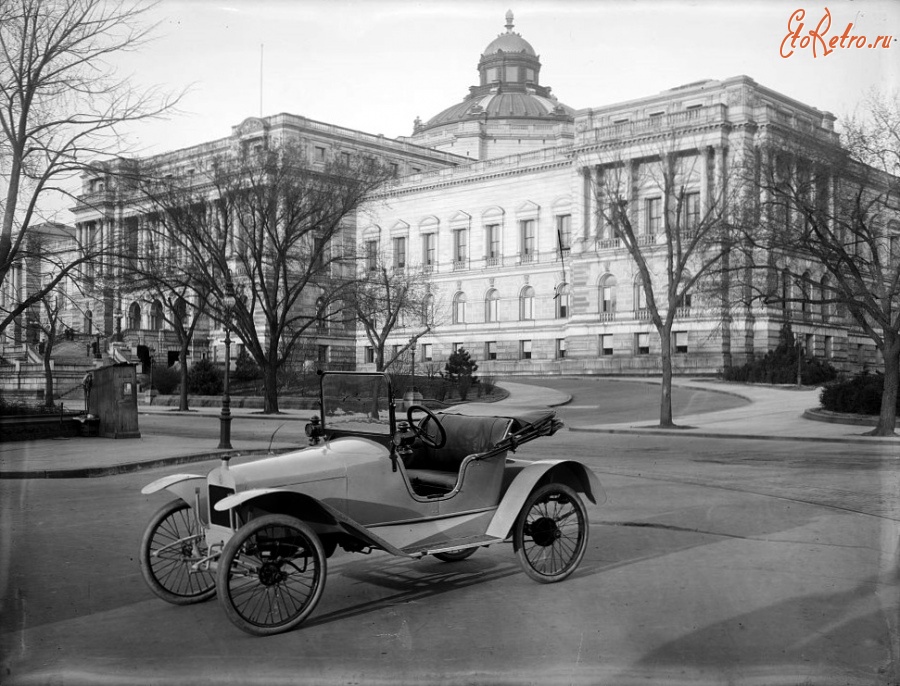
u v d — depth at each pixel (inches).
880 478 642.2
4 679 213.8
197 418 1620.3
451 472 325.1
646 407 1667.1
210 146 1681.8
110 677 215.8
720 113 2566.4
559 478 335.0
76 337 2642.7
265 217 1610.5
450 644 240.5
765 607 276.5
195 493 286.7
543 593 299.6
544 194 3230.8
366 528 278.1
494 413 333.4
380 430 303.7
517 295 3287.4
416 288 2903.5
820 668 219.5
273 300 1849.2
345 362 2539.4
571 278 2979.8
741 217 1423.5
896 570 328.8
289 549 264.7
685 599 287.6
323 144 2119.8
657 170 2723.9
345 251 2206.0
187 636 251.0
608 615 269.1
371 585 313.4
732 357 2529.5
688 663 223.3
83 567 341.1
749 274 1294.3
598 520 452.1
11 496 552.4
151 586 284.7
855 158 1106.1
